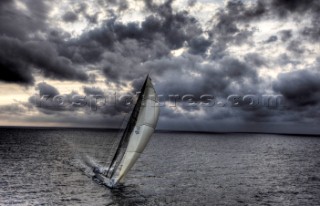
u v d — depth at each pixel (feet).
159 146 447.42
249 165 239.50
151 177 166.91
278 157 317.22
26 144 397.60
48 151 309.42
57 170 184.03
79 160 239.09
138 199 119.44
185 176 175.52
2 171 175.22
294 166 239.71
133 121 122.01
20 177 158.30
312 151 420.77
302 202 121.49
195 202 117.91
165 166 215.72
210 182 159.33
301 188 148.56
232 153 353.10
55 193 125.80
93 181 148.46
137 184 145.79
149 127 118.21
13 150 307.99
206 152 356.59
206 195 129.49
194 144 526.57
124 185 142.00
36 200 115.03
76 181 149.28
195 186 147.43
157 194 128.47
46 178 156.56
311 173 200.75
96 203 112.78
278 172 203.41
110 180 135.64
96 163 224.12
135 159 123.03
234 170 207.62
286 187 150.41
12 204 109.19
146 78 119.65
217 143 581.53
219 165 233.14
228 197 127.03
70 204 111.04
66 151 314.14
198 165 228.84
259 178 176.35
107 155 285.02
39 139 525.75
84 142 476.13
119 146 130.21
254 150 414.21
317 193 137.80
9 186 136.26
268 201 121.90
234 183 158.30
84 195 123.13
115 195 124.26
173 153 331.16
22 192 126.31
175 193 131.23
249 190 141.49
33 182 145.89
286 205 116.47
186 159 270.26
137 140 120.06
